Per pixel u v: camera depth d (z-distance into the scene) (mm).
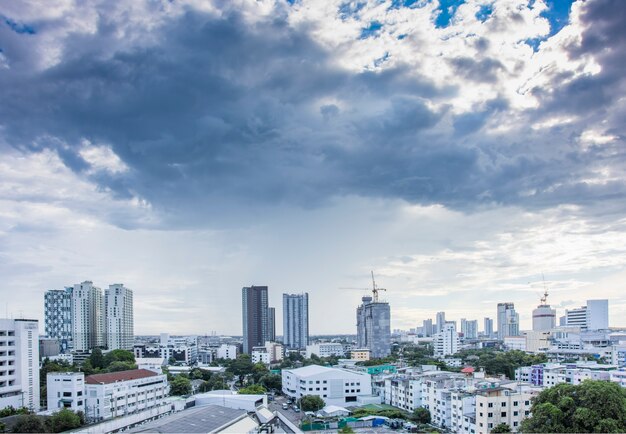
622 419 114750
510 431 139500
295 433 154375
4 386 178625
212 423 129750
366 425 192750
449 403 189750
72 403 176500
